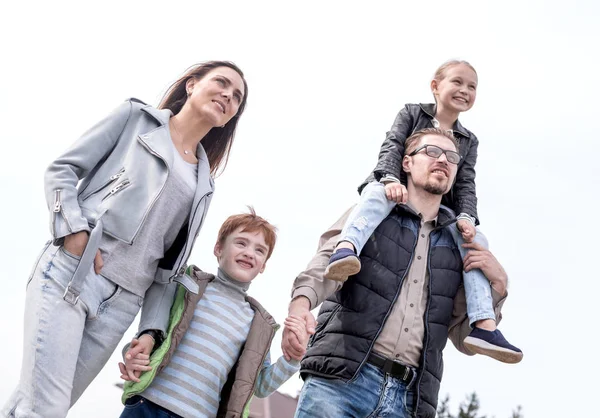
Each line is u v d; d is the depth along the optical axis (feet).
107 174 12.29
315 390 13.74
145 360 12.28
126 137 12.64
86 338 11.82
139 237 12.17
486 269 14.82
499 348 14.05
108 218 11.90
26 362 11.21
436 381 14.11
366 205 14.61
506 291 14.98
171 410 12.43
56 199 11.64
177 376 12.64
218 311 13.34
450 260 14.89
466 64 17.81
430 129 15.83
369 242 14.51
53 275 11.47
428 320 14.20
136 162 12.31
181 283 12.69
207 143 14.46
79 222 11.48
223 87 13.42
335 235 15.31
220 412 12.92
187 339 12.94
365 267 14.26
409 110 17.53
